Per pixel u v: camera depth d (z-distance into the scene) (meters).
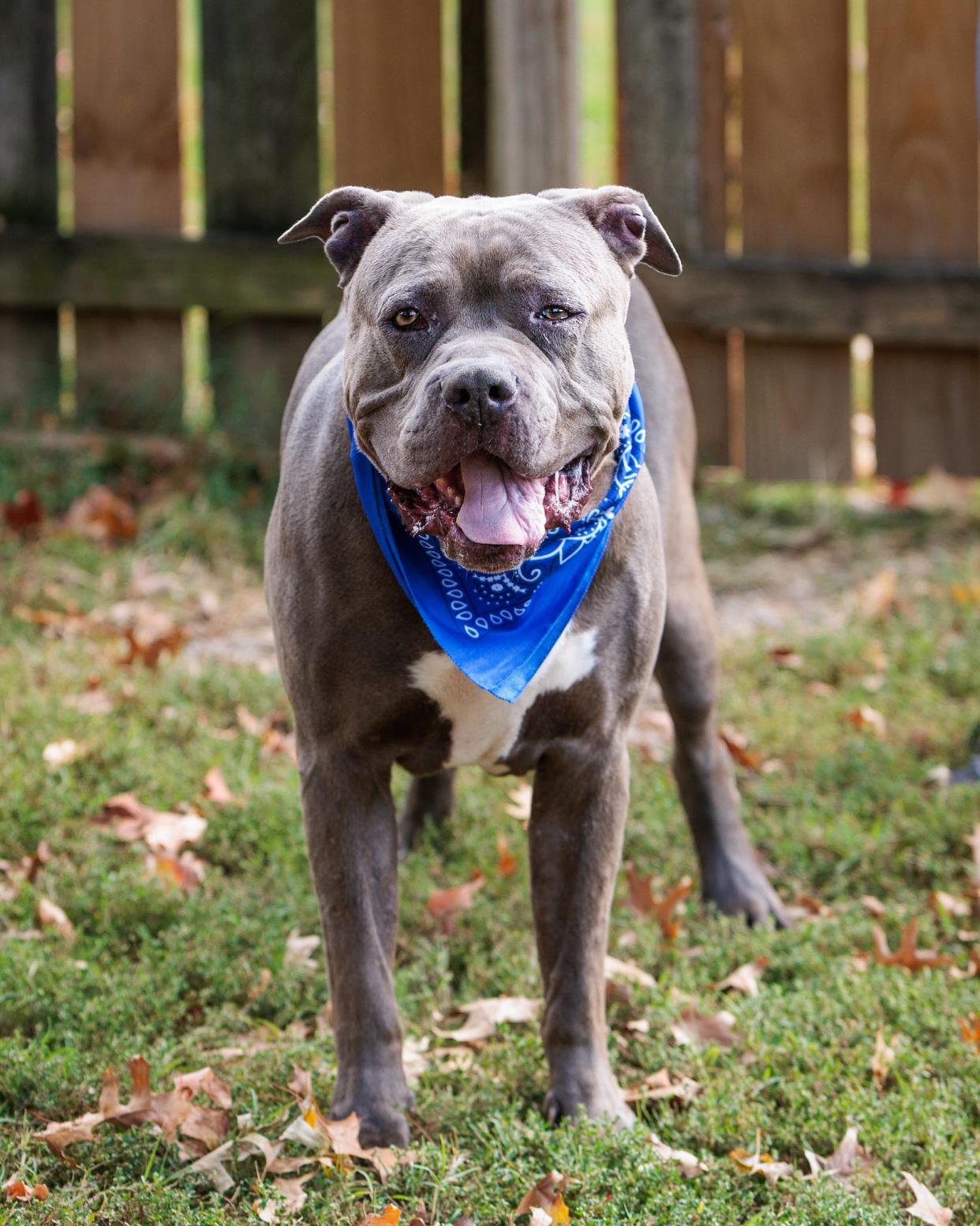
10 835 4.15
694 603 3.93
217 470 6.77
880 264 6.97
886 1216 2.77
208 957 3.62
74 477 6.61
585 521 2.96
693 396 7.11
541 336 2.78
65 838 4.25
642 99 6.93
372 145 6.93
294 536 3.07
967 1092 3.18
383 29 6.84
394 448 2.76
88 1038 3.34
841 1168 2.95
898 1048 3.31
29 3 6.84
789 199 6.98
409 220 2.91
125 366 7.07
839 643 5.59
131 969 3.60
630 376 2.98
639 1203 2.83
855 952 3.77
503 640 2.93
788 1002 3.48
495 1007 3.49
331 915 3.07
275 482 6.84
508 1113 3.07
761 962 3.72
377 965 3.07
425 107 6.91
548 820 3.23
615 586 3.11
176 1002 3.51
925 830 4.30
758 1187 2.92
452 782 4.38
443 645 2.89
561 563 2.97
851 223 7.01
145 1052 3.26
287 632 3.07
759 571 6.53
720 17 6.89
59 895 3.93
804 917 4.04
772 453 7.17
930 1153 2.97
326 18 6.92
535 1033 3.44
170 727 4.86
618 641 3.13
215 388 7.10
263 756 4.77
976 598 5.99
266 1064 3.22
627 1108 3.15
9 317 6.99
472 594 2.94
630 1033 3.48
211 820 4.32
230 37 6.89
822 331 7.00
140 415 7.01
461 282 2.78
